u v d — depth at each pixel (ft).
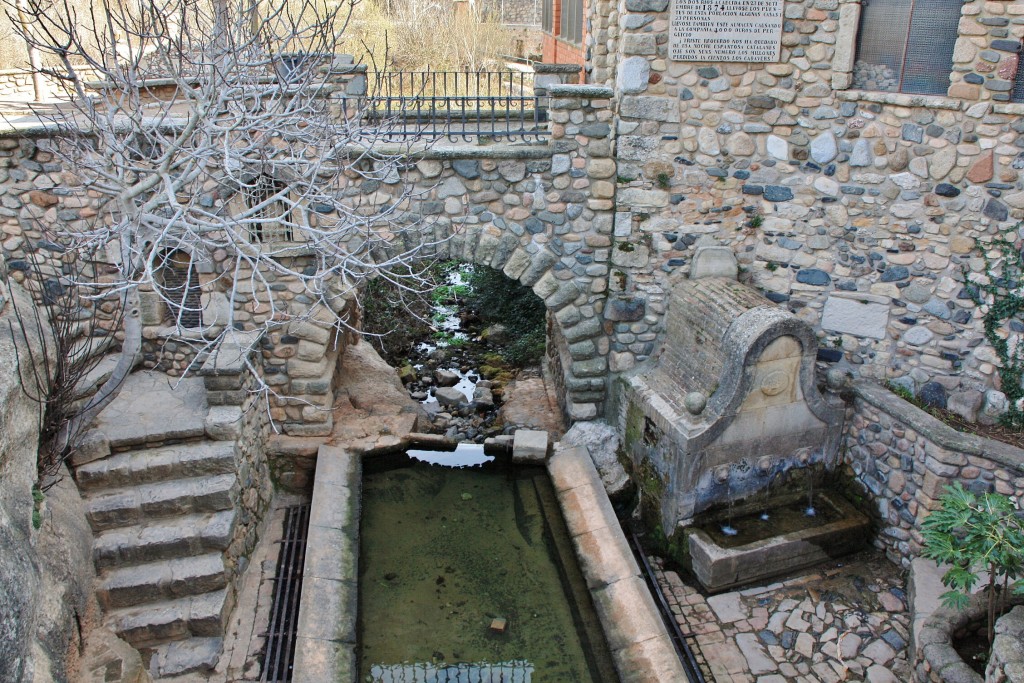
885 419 22.33
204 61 19.62
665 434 22.84
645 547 23.95
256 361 24.39
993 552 16.31
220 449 21.26
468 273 48.73
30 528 13.55
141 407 22.58
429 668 19.02
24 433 14.67
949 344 22.48
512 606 20.93
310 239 21.83
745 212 23.98
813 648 19.97
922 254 22.33
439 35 50.96
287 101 23.49
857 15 21.33
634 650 18.74
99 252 23.18
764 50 22.11
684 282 24.75
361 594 21.15
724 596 21.71
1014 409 21.40
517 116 28.76
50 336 19.76
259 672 18.78
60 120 23.62
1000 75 19.93
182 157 20.22
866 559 22.84
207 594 19.70
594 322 25.79
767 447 22.81
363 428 26.89
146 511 20.20
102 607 19.01
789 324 21.21
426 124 26.27
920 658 17.28
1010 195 20.62
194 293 24.63
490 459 26.55
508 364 37.86
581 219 24.53
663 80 22.77
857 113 22.08
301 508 24.99
